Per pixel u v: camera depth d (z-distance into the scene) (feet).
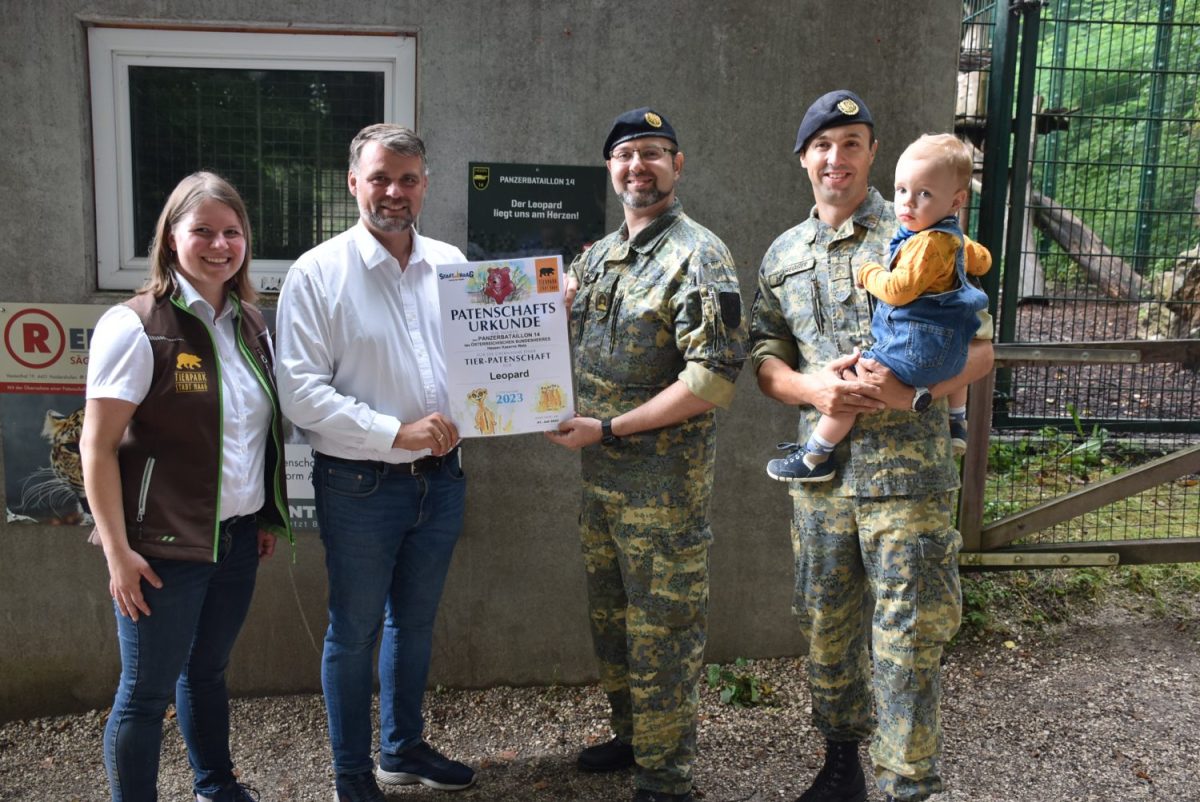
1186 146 19.63
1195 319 21.63
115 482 7.21
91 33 10.09
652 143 8.02
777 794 9.25
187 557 7.38
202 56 10.31
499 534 11.09
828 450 7.93
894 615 7.75
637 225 8.38
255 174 10.65
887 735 7.82
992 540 12.30
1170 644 11.96
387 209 8.01
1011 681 11.22
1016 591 12.97
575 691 11.36
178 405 7.33
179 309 7.44
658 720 8.44
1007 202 15.80
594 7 10.32
